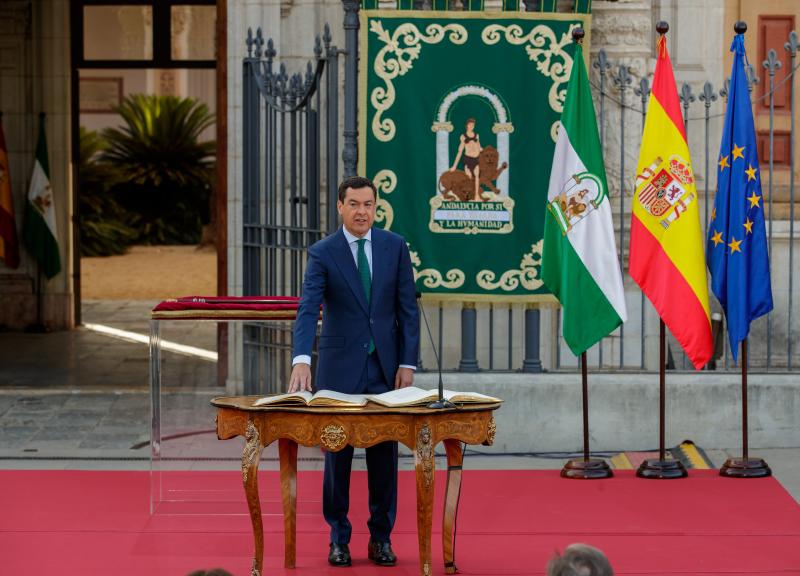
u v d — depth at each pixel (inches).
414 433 412.2
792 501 537.6
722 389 644.7
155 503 535.2
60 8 1061.1
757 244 565.9
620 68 649.0
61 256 1095.0
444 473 595.8
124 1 1119.6
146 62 1116.5
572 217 567.5
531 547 472.7
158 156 2098.9
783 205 765.9
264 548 471.5
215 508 528.1
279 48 763.4
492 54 619.2
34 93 1066.1
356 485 570.9
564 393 641.6
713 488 561.6
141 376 872.9
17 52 1061.8
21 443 664.4
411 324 452.8
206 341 839.1
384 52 619.5
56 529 496.7
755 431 645.3
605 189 568.4
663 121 565.6
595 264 567.2
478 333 730.8
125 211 2105.1
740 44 565.0
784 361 752.3
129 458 628.4
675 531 493.0
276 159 717.3
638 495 549.6
